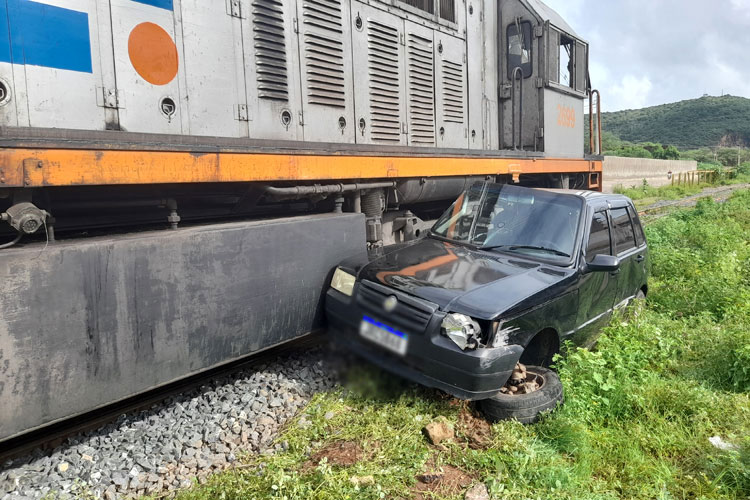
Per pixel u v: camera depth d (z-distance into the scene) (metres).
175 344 3.35
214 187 4.04
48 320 2.76
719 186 39.97
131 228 3.75
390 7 5.83
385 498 2.79
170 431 3.33
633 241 5.66
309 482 2.83
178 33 3.82
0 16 2.93
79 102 3.29
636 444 3.45
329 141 5.09
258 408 3.61
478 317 3.38
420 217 7.16
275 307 4.02
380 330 3.78
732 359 4.50
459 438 3.40
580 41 9.44
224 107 4.15
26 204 2.78
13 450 3.00
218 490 2.78
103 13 3.38
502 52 8.28
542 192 4.91
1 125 2.81
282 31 4.57
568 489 2.94
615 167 31.17
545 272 4.09
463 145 7.31
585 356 3.95
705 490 3.06
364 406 3.72
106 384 3.02
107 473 2.96
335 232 4.54
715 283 6.65
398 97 5.98
